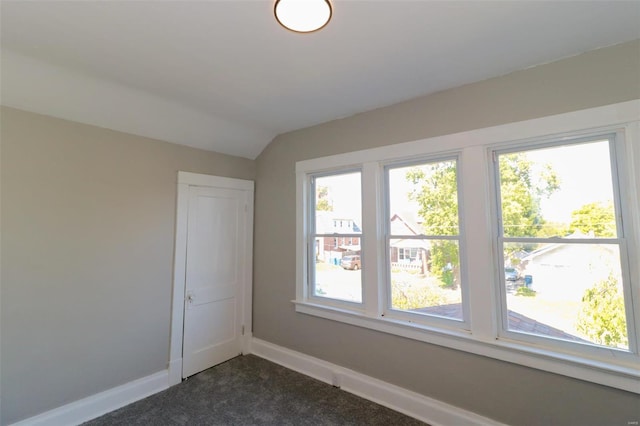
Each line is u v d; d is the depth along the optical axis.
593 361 1.69
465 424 2.04
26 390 2.04
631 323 1.64
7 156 2.02
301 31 1.35
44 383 2.11
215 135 3.05
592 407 1.68
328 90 2.28
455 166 2.28
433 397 2.20
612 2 1.38
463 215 2.20
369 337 2.55
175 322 2.82
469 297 2.14
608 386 1.64
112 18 1.47
